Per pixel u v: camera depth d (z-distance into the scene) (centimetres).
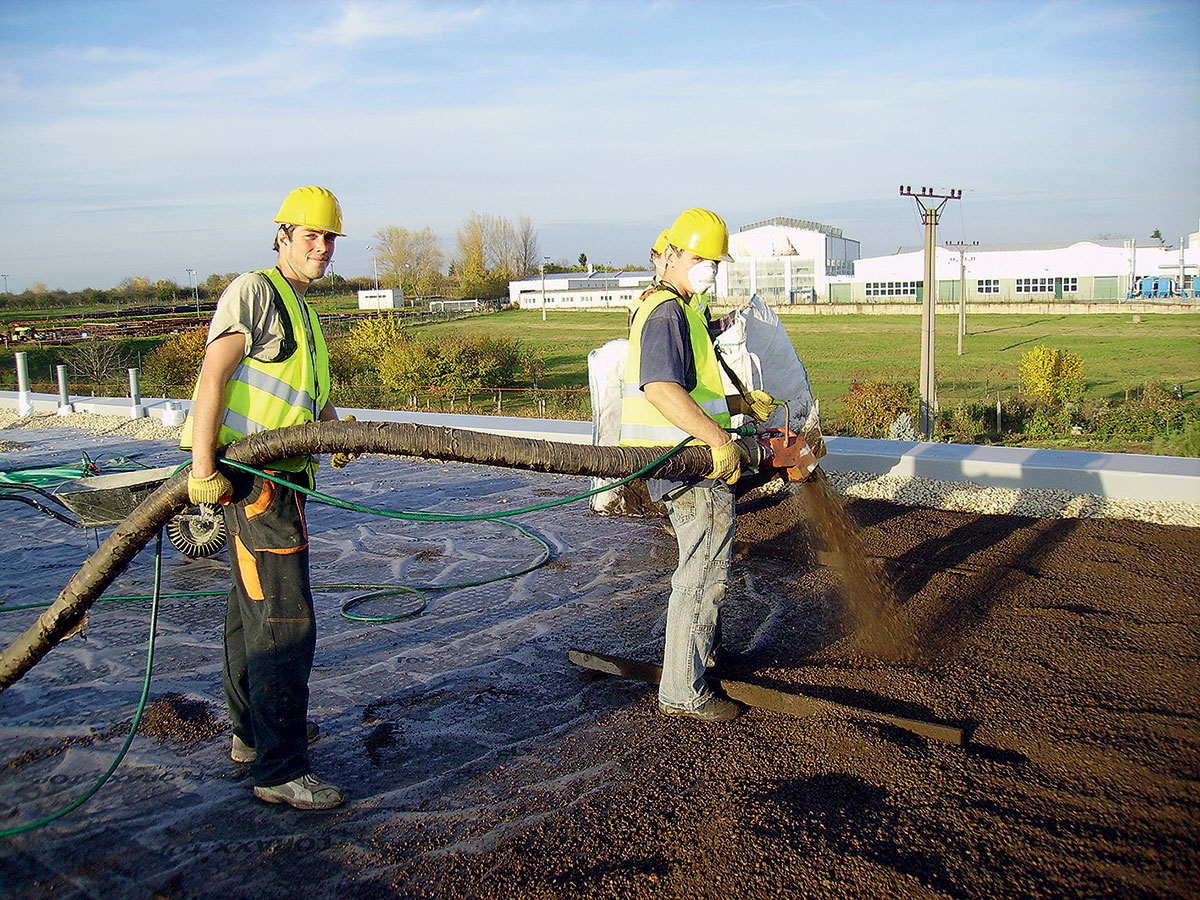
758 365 611
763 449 392
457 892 290
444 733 401
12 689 462
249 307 332
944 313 6303
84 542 761
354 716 421
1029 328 5081
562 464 340
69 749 399
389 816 337
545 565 650
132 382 1452
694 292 383
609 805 335
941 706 396
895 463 816
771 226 7950
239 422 338
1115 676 422
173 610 583
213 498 317
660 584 596
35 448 1221
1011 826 308
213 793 359
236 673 368
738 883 286
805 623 509
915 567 585
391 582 624
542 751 380
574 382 3275
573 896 285
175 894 297
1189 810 314
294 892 295
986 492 759
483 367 2812
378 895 291
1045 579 557
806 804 327
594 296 8794
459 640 512
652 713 409
